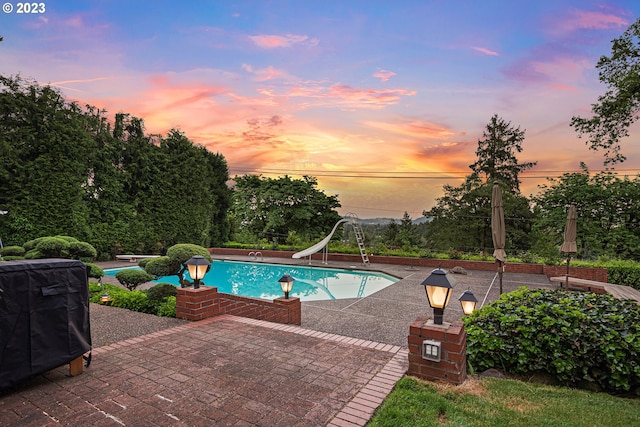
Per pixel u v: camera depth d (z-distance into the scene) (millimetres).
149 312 5809
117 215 17078
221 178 24125
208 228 21734
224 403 2615
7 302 2582
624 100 12492
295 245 21000
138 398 2666
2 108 13211
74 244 7711
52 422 2316
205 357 3549
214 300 5242
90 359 3236
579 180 17266
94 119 16547
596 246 16281
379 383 3008
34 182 13781
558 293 4492
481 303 8180
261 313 5891
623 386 3256
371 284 12977
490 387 3037
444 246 25469
